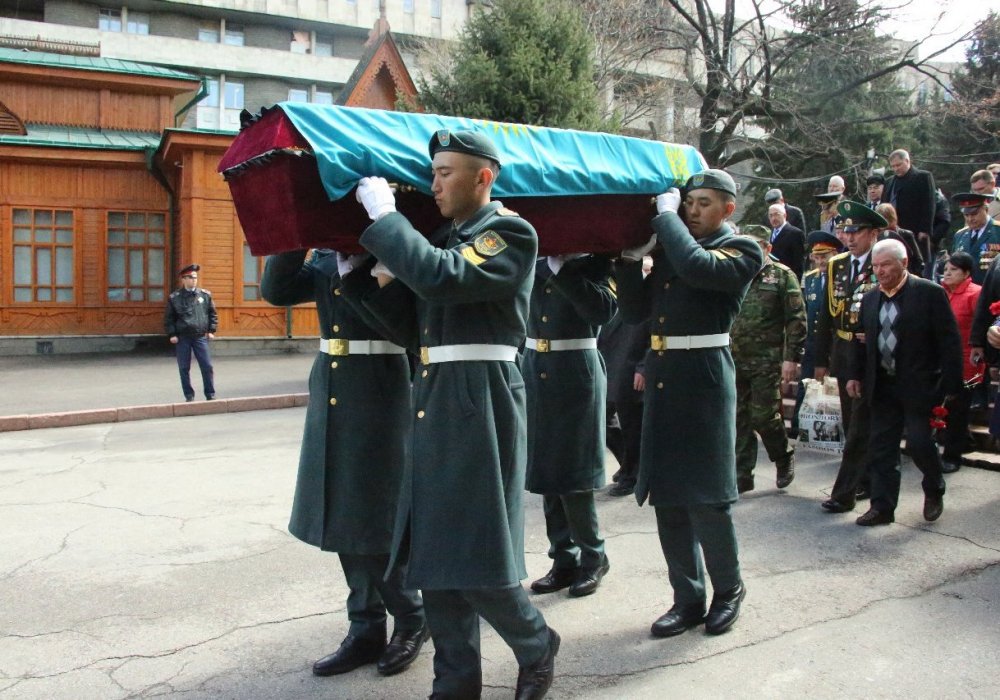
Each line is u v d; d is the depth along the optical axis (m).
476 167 3.02
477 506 2.98
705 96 18.81
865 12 18.05
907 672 3.53
